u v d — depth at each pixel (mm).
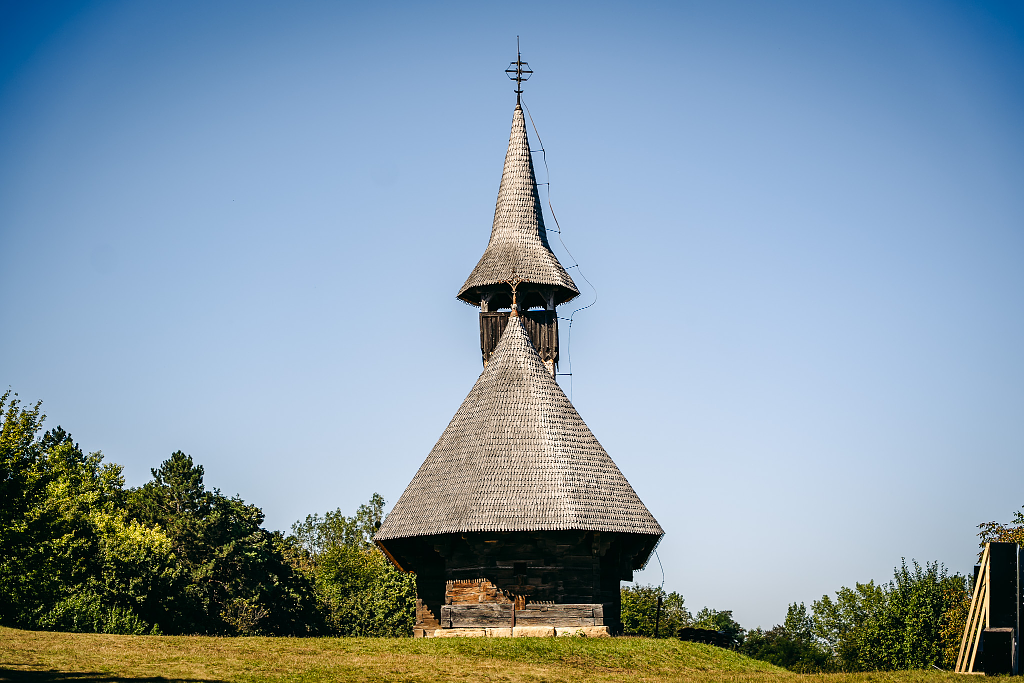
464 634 38594
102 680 23672
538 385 43219
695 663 33125
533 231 47719
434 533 39375
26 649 27609
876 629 70312
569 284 47062
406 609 72000
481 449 41094
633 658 33000
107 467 74625
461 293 47438
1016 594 28953
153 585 55031
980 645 30500
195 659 27891
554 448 40875
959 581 69750
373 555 98938
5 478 42344
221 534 73312
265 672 26672
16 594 43781
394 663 29344
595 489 40094
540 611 38594
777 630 86438
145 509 75000
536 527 38500
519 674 28984
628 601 80250
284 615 73875
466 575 40156
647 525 40312
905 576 71688
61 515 47094
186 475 76875
